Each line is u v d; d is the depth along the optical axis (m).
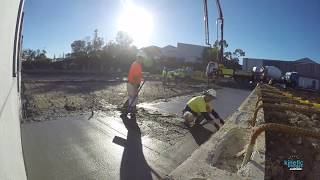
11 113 2.28
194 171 3.46
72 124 6.38
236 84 26.98
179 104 10.55
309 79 30.61
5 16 1.92
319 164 3.88
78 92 12.38
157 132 6.30
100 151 4.85
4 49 1.95
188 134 6.32
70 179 3.76
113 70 41.81
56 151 4.65
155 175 4.13
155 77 27.66
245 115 6.68
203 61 50.25
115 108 8.62
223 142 4.56
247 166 3.48
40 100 9.17
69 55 43.31
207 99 7.04
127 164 4.42
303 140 4.55
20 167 2.32
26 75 24.09
